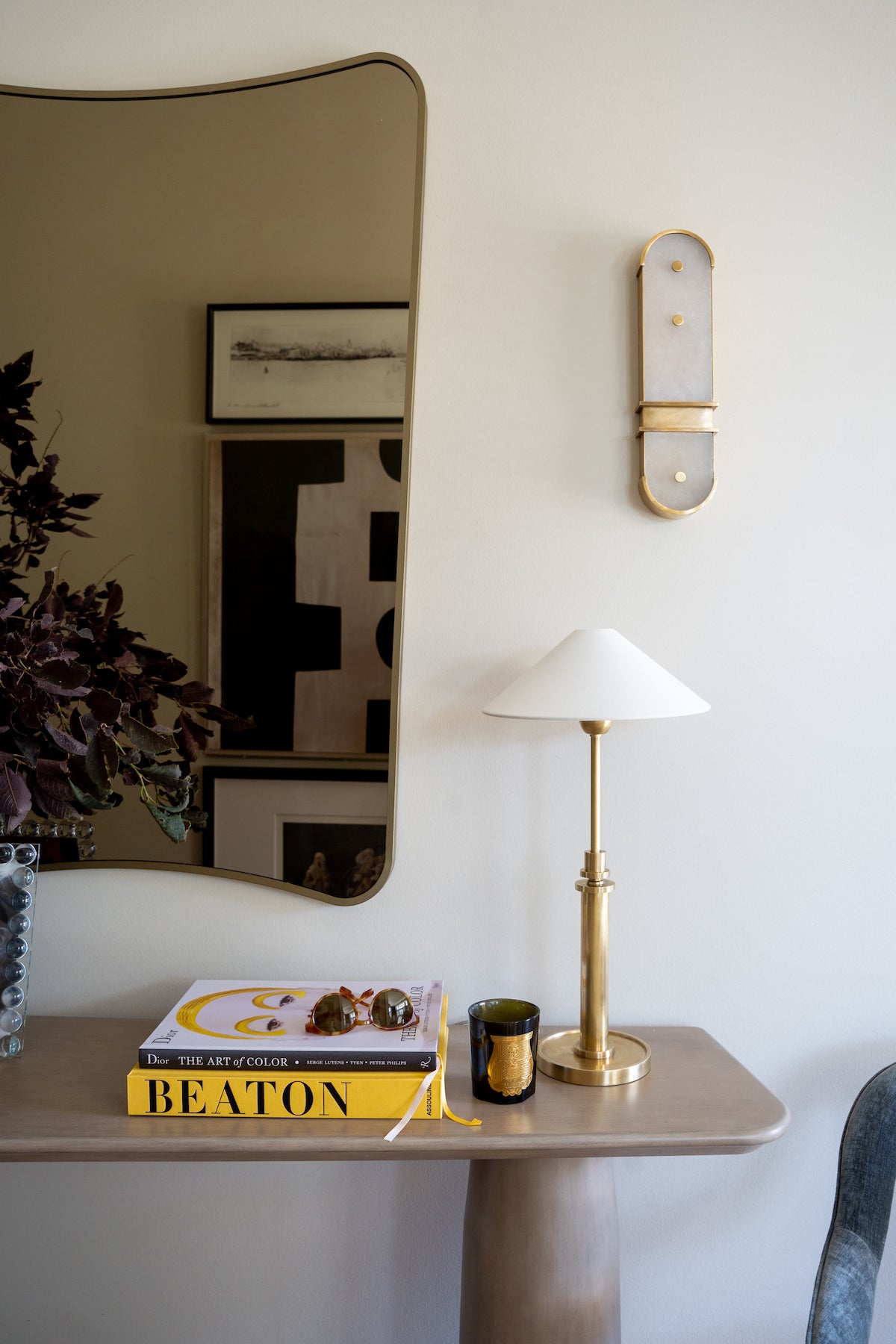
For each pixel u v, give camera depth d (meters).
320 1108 1.09
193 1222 1.46
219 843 1.42
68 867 1.44
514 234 1.42
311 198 1.41
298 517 1.41
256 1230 1.46
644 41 1.42
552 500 1.42
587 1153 1.07
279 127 1.41
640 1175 1.44
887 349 1.42
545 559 1.42
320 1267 1.46
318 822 1.41
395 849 1.42
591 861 1.25
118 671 1.31
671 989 1.42
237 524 1.42
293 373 1.41
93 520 1.43
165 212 1.42
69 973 1.45
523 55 1.42
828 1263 1.04
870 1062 1.43
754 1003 1.42
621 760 1.42
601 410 1.42
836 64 1.42
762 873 1.42
